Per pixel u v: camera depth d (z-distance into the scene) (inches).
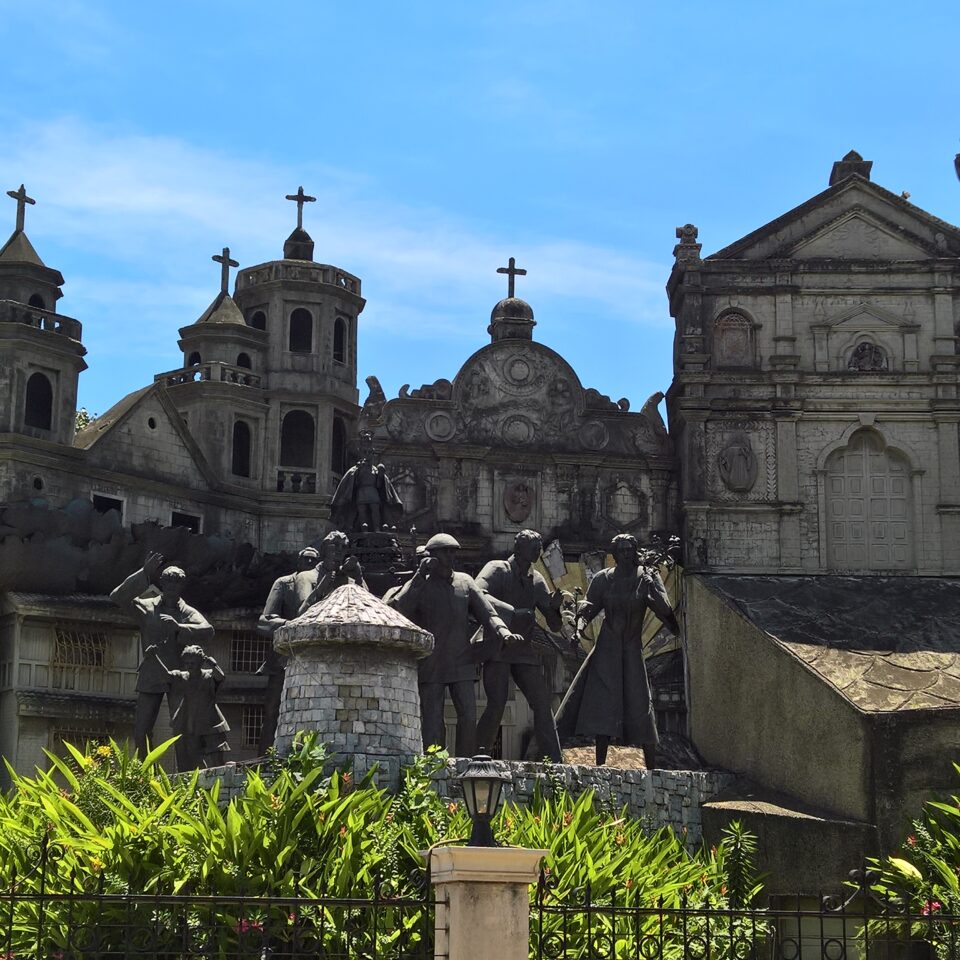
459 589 1179.3
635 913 657.6
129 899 621.9
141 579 1289.4
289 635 1024.2
